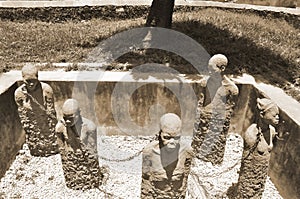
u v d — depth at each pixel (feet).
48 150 10.79
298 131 8.76
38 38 15.65
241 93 11.85
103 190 9.54
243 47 14.79
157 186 7.85
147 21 16.39
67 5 19.70
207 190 9.64
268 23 19.45
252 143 7.95
